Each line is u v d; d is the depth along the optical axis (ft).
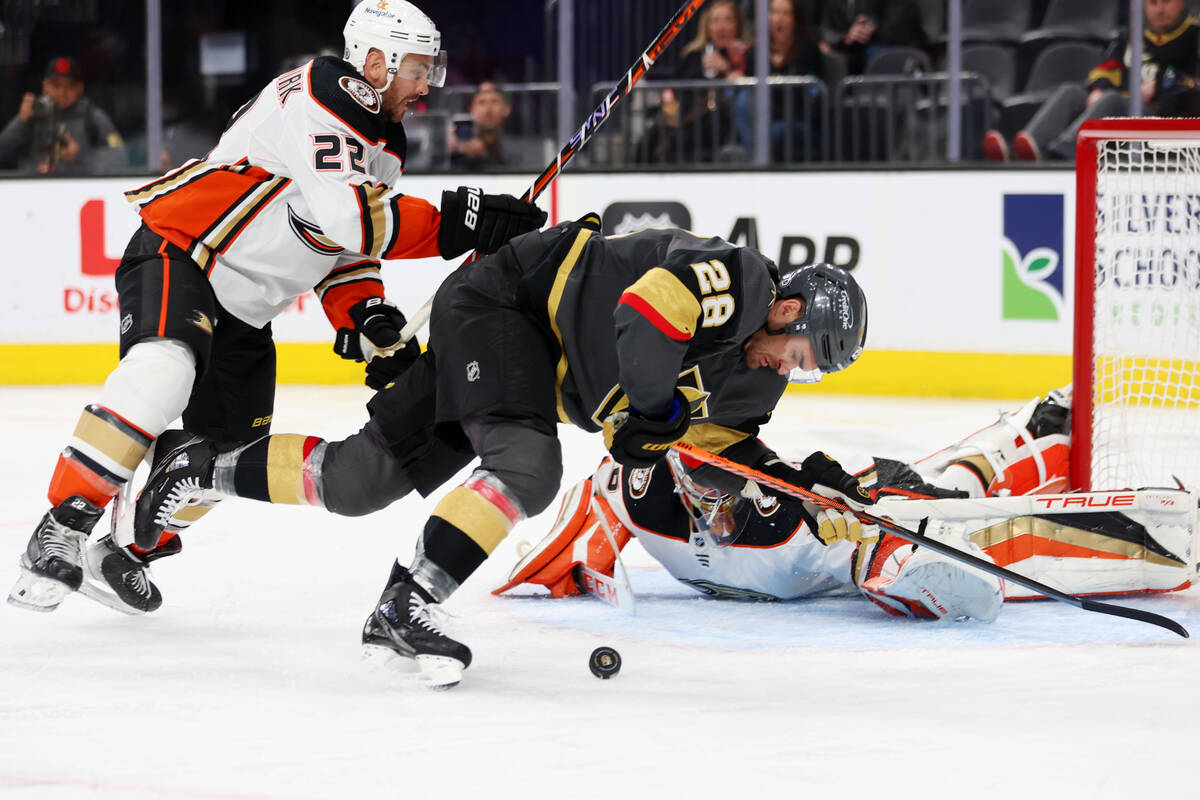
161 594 30.37
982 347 65.41
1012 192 64.44
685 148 72.49
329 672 24.41
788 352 23.53
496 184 70.54
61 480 26.18
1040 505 29.30
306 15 78.18
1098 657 25.30
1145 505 29.58
